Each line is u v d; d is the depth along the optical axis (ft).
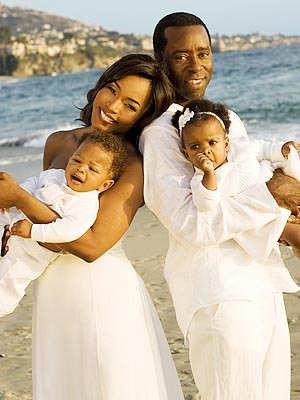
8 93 147.02
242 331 10.87
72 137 12.41
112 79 11.62
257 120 68.23
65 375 11.28
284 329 11.46
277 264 11.50
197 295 11.09
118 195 11.31
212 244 11.05
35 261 11.32
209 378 11.07
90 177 10.92
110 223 11.14
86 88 143.84
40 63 339.16
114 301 11.30
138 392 11.20
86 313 11.20
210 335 10.96
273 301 11.32
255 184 11.23
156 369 11.56
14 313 20.70
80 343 11.21
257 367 10.92
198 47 12.79
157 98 11.70
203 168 10.78
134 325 11.39
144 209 31.27
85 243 10.97
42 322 11.43
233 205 10.92
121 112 11.64
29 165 48.67
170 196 11.18
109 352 11.12
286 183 11.10
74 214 10.85
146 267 23.84
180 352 17.52
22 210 10.84
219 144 11.02
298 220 11.28
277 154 11.91
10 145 64.18
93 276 11.33
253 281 11.18
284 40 442.91
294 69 110.52
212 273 11.07
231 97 88.84
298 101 77.30
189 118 11.23
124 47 376.07
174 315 19.70
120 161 11.21
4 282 11.29
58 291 11.34
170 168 11.32
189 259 11.30
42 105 108.37
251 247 11.14
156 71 11.68
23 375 16.92
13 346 18.54
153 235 27.27
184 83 12.93
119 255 11.65
